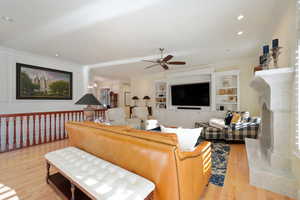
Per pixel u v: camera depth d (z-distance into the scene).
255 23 2.48
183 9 2.10
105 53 4.12
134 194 1.08
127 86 9.97
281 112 1.84
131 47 3.64
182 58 4.56
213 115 5.19
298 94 1.55
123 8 2.07
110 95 9.75
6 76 3.71
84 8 2.07
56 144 3.65
